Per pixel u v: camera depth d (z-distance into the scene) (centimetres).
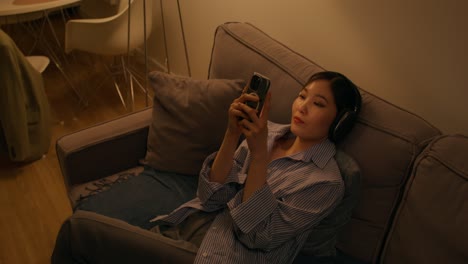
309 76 130
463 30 118
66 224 97
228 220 112
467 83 122
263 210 102
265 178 104
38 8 197
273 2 178
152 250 94
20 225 179
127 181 144
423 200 98
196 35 244
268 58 142
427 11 125
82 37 230
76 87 283
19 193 195
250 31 154
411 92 138
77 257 96
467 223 90
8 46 175
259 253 106
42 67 216
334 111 111
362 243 115
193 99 144
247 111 99
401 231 104
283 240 105
